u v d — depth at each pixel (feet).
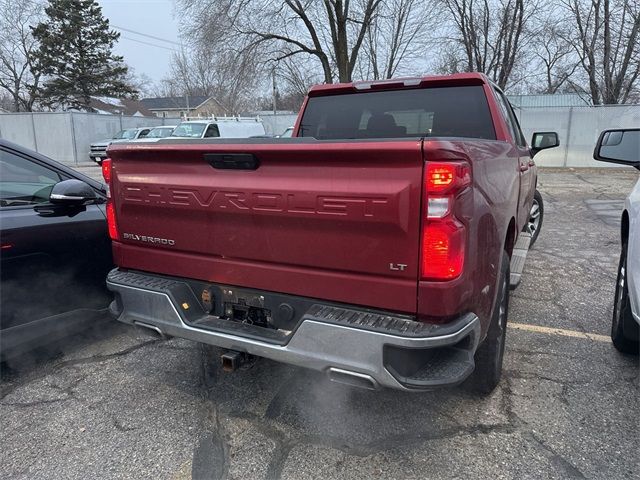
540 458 8.14
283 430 9.11
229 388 10.64
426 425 9.12
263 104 154.61
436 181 6.59
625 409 9.50
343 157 7.00
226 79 71.41
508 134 12.80
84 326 12.39
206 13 66.80
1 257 10.52
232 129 69.10
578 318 14.15
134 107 201.77
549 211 33.17
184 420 9.51
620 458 8.11
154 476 7.97
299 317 8.06
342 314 7.43
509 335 12.94
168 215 9.08
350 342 7.16
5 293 10.67
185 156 8.46
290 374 11.20
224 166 8.16
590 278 17.94
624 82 86.43
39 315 11.35
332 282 7.60
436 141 6.52
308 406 9.88
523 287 16.92
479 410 9.53
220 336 8.39
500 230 8.70
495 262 8.33
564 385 10.39
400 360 7.02
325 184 7.23
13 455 8.56
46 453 8.61
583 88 101.45
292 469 8.06
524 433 8.80
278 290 8.16
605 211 32.86
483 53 88.58
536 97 99.35
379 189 6.85
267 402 10.07
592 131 64.34
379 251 7.11
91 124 88.43
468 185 6.93
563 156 65.77
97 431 9.20
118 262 10.14
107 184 9.92
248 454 8.46
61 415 9.74
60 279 11.73
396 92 13.84
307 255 7.72
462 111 13.16
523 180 13.67
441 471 7.91
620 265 12.19
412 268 6.95
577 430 8.86
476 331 7.52
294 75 76.28
